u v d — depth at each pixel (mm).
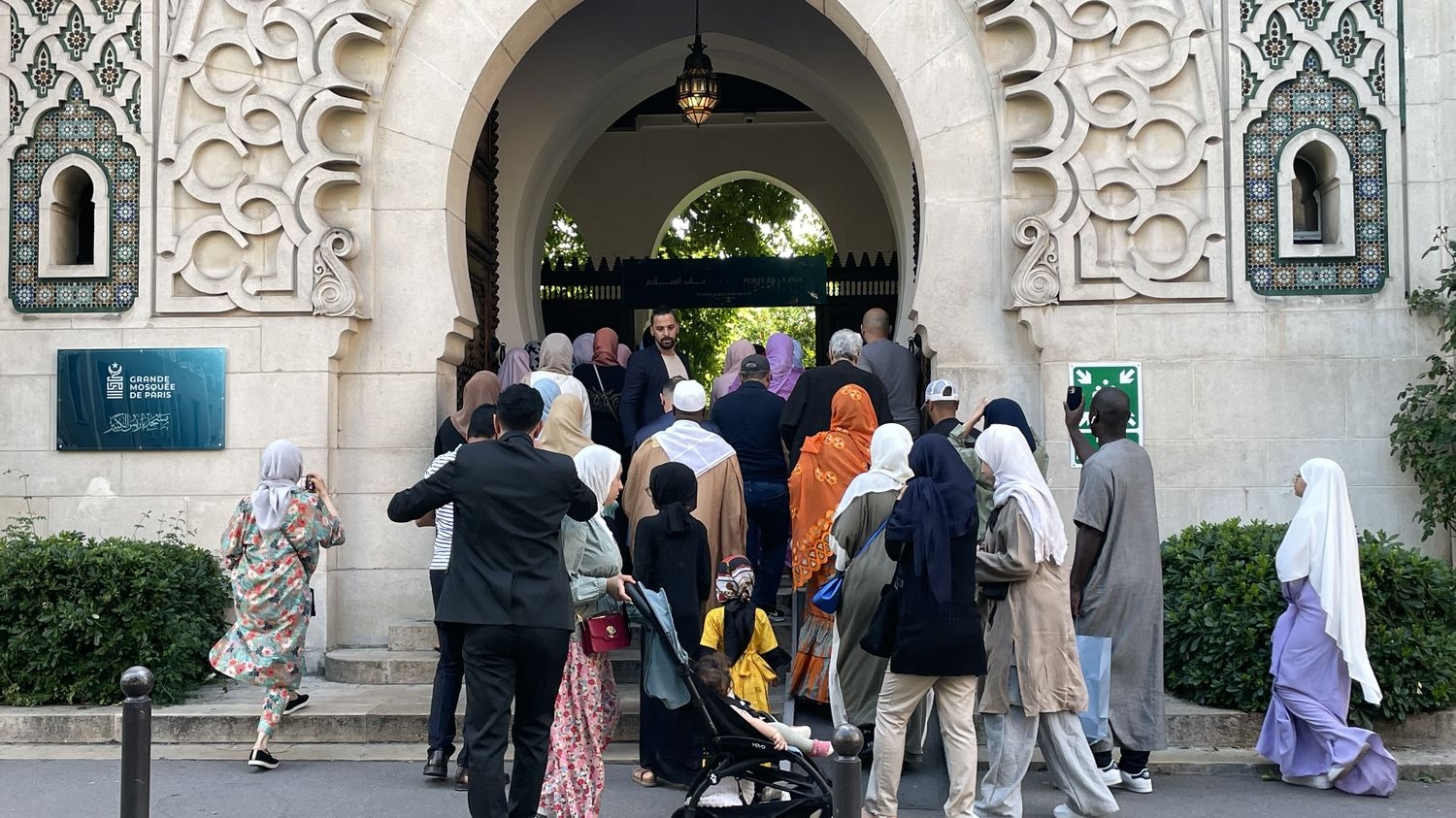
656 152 20453
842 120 14320
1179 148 8977
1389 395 8812
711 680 5758
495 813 5152
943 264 9156
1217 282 8883
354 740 7672
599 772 6004
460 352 9680
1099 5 9016
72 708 7867
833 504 7312
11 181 9352
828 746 5852
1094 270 8891
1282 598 7332
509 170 12984
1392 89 8883
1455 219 8773
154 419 9148
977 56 9219
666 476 6723
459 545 5379
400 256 9367
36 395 9242
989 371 9086
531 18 9578
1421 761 6961
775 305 16797
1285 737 6734
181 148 9227
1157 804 6395
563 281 17609
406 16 9430
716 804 5805
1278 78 8938
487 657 5254
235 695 8336
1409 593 7438
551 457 5480
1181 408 8867
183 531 9133
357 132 9375
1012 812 5777
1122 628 6566
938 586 5473
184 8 9336
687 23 13273
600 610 6027
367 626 9273
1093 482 6613
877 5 9297
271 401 9141
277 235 9242
